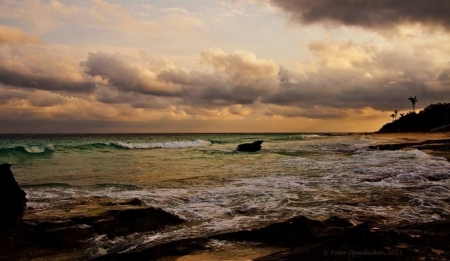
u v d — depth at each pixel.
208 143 65.06
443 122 106.62
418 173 15.41
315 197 11.30
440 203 9.88
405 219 8.09
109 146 46.03
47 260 6.55
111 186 14.83
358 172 16.91
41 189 14.09
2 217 7.35
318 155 30.44
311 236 6.71
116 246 7.13
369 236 5.68
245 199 11.31
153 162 26.73
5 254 6.72
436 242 5.49
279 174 17.69
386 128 140.88
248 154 35.47
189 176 17.95
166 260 6.09
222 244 6.80
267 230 7.05
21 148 33.38
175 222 8.68
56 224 7.71
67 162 26.72
